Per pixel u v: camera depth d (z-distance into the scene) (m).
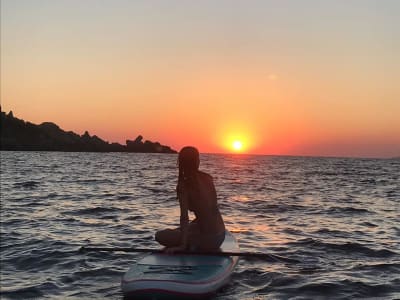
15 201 16.83
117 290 6.15
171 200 18.11
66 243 9.13
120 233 10.48
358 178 39.47
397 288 6.23
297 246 9.03
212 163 81.19
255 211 14.97
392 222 12.84
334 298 5.80
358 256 8.21
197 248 6.38
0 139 142.50
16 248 8.66
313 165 81.31
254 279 6.54
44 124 167.62
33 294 6.00
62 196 19.14
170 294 5.22
